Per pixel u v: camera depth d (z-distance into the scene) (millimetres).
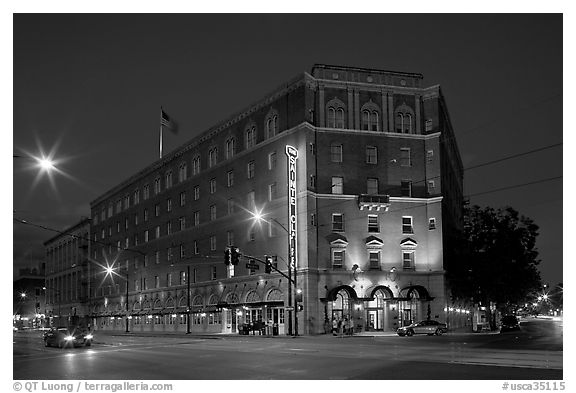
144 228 96188
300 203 59062
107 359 28859
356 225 60906
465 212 66750
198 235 78375
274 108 64625
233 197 70688
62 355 33281
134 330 96438
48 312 143375
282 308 60719
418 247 62094
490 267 62594
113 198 111000
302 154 59562
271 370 21109
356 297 58219
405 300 60219
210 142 77312
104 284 111375
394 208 62000
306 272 57562
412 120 64250
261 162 65750
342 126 62312
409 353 27828
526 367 20281
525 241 64438
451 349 30250
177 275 83750
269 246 63312
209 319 74625
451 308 65562
